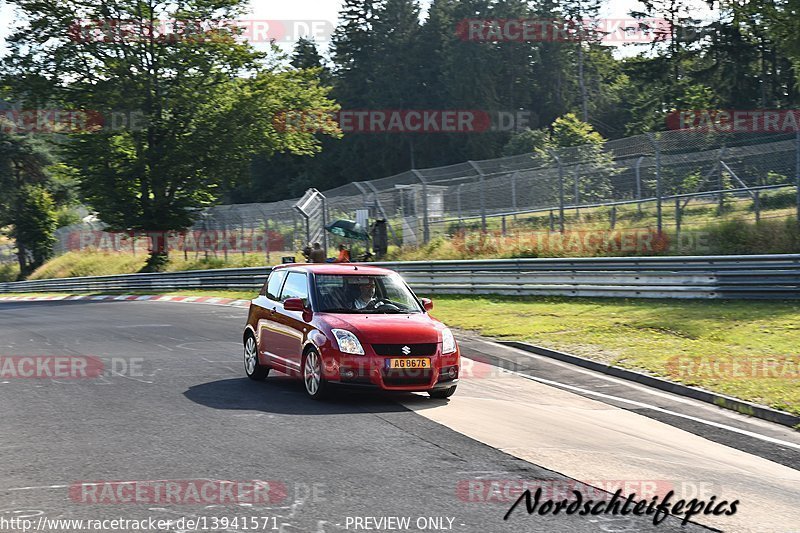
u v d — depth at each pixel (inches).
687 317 1630.2
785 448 847.7
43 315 2549.2
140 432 815.7
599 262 2037.4
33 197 6284.5
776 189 2095.2
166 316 2273.6
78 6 4222.4
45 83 4205.2
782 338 1379.2
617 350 1379.2
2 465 695.7
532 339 1542.8
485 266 2335.1
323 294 1040.8
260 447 752.3
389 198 3083.2
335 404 967.0
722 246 2023.9
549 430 869.8
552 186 2628.0
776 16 2819.9
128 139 4544.8
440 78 7716.5
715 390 1079.0
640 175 2434.8
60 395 1035.9
